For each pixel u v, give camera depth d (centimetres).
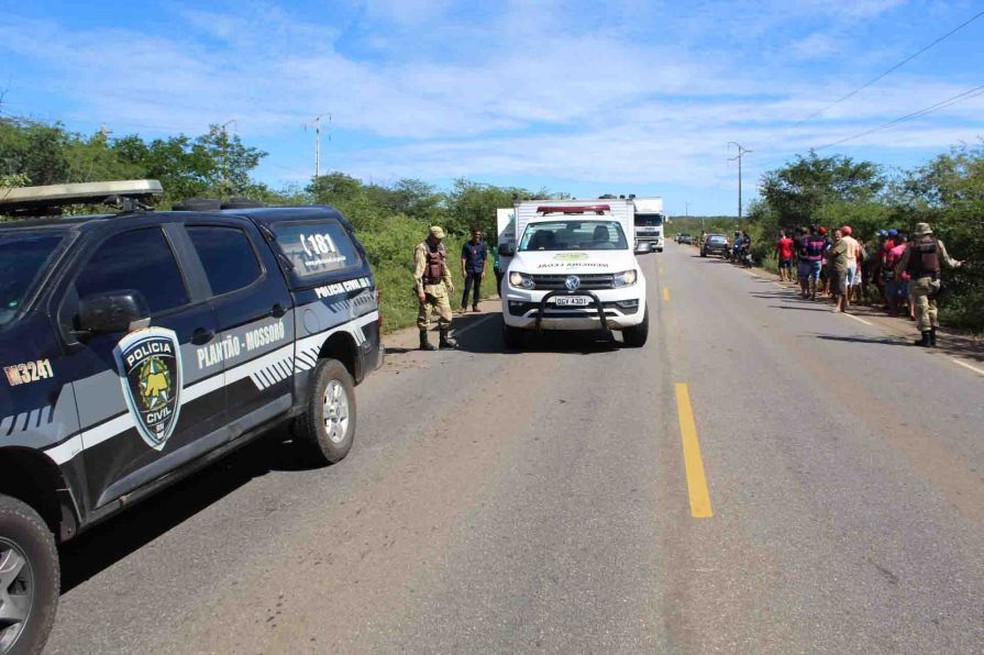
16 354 321
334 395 594
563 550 423
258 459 609
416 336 1330
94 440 354
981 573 390
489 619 350
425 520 471
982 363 1001
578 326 1079
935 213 1809
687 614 352
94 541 454
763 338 1229
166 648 332
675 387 850
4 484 334
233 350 468
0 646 299
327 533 454
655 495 509
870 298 1881
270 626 348
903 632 334
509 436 659
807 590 374
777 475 546
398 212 4019
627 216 1491
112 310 349
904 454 593
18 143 1496
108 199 473
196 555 427
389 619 352
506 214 1869
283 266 549
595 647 326
